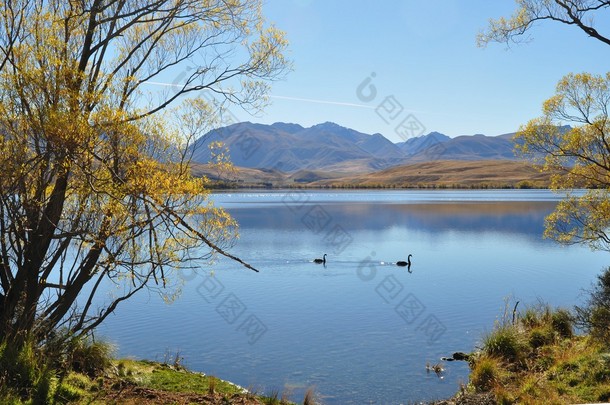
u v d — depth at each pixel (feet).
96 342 37.32
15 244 33.83
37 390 26.81
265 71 37.55
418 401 43.98
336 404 43.39
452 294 92.99
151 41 38.50
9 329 30.32
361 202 427.74
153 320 73.36
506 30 52.03
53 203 31.50
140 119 31.12
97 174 30.81
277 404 36.81
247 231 220.02
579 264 126.21
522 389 36.91
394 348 60.49
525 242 173.58
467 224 240.12
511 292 92.89
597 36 47.32
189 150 32.27
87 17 32.86
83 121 28.04
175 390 34.47
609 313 48.91
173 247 32.50
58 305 33.76
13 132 28.71
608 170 52.95
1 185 28.48
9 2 30.78
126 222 32.01
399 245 172.65
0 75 28.81
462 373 51.13
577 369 38.17
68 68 29.58
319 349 60.18
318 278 113.50
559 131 55.31
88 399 28.68
